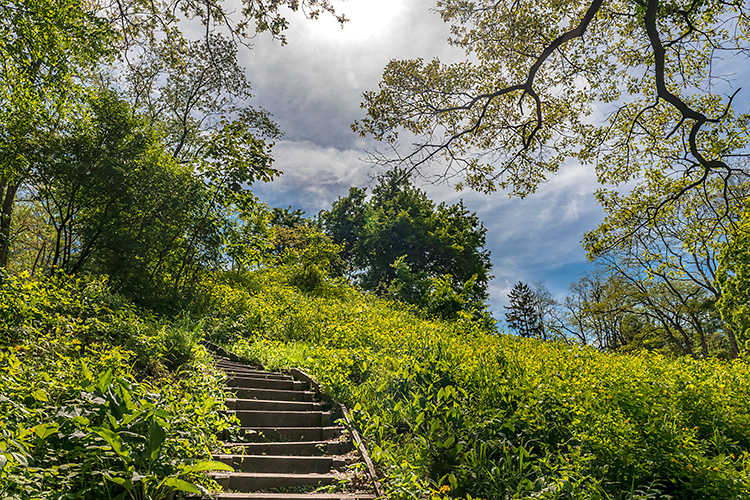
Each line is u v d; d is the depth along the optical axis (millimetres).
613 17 9750
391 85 10094
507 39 10109
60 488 3133
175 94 19984
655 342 28875
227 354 9703
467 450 5180
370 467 4895
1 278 6609
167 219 11711
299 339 12086
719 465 4461
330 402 7176
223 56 16562
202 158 12859
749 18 8828
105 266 11164
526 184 11258
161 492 3502
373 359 8148
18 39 11148
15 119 10906
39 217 19562
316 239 30422
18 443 2947
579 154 11156
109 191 10766
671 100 8070
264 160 12727
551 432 5605
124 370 5527
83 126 11164
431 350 7984
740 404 6184
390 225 33125
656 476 4793
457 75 10141
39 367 4676
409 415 6227
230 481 4586
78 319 6715
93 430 3232
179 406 4504
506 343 11109
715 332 29078
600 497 4168
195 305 12461
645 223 11055
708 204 10734
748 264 14867
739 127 10078
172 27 10727
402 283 28156
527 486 4434
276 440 5969
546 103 10812
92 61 12672
